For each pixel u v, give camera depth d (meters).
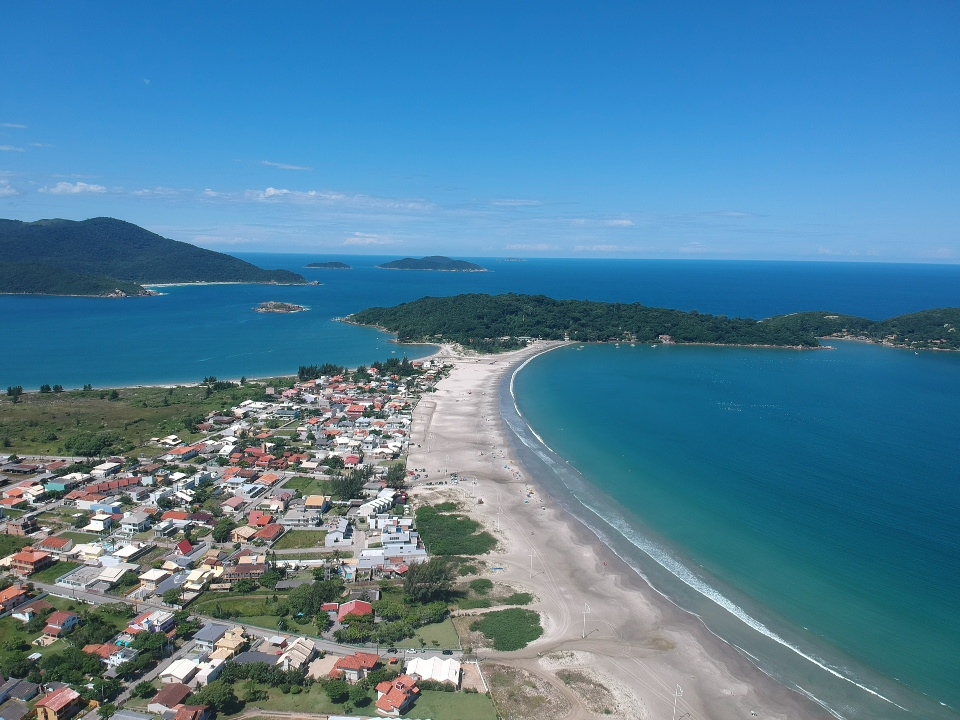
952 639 89.12
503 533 122.50
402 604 97.38
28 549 107.62
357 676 80.00
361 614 92.44
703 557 112.62
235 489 142.25
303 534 122.25
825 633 90.75
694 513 130.62
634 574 107.12
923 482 145.75
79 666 78.50
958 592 100.38
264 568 105.69
